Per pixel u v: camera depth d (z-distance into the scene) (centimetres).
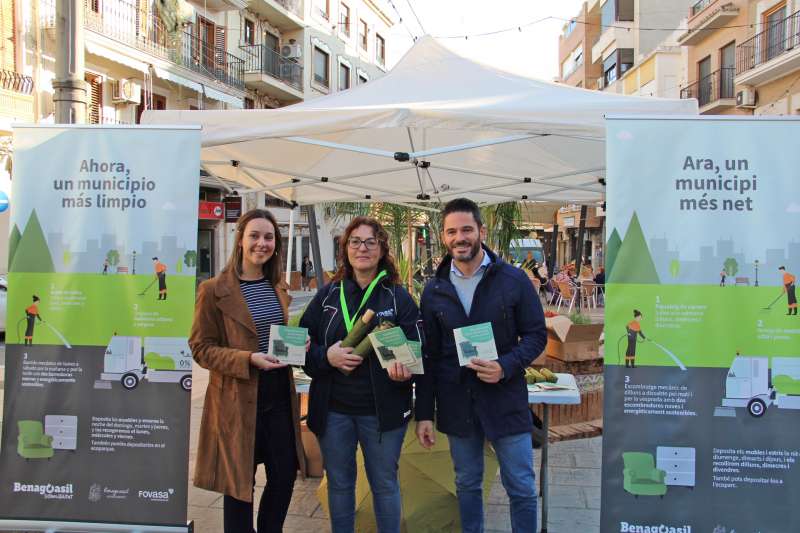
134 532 286
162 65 1905
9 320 294
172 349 289
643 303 262
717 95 2161
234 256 294
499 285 284
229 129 397
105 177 293
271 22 2814
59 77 466
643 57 2709
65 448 292
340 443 287
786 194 257
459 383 286
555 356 559
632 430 263
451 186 738
